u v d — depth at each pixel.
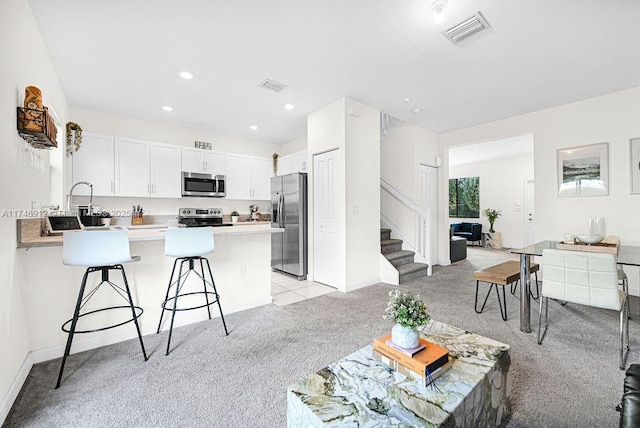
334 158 3.85
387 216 5.29
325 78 3.10
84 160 3.83
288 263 4.49
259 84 3.23
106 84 3.21
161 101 3.72
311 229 4.21
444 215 5.38
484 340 1.54
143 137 4.47
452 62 2.76
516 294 3.51
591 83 3.21
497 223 7.97
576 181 3.73
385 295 3.51
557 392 1.62
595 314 2.80
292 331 2.47
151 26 2.20
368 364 1.34
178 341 2.29
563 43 2.43
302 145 5.61
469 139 4.98
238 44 2.45
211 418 1.44
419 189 4.96
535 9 2.00
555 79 3.11
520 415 1.45
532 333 2.41
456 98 3.65
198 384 1.72
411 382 1.20
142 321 2.42
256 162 5.62
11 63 1.65
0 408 1.41
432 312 2.91
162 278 2.53
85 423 1.41
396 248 4.85
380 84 3.25
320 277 4.09
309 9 2.02
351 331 2.47
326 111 3.88
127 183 4.17
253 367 1.91
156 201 4.72
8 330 1.56
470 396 1.13
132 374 1.83
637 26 2.18
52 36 2.31
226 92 3.45
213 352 2.11
